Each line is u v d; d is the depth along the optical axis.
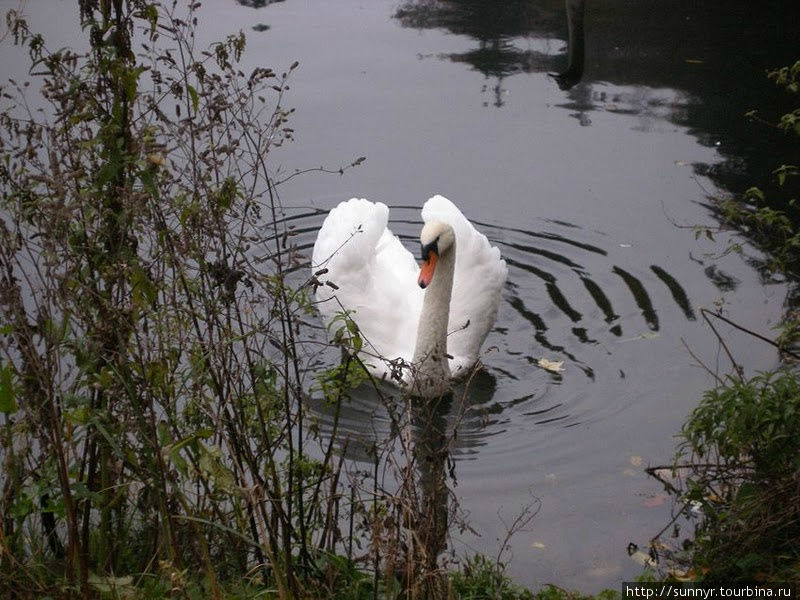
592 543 8.25
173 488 5.60
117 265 5.64
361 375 6.47
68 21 17.41
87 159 6.14
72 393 5.62
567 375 10.91
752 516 7.21
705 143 14.98
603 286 12.36
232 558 6.46
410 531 5.82
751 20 19.19
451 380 10.96
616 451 9.56
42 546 6.36
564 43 18.42
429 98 16.30
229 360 6.51
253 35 18.16
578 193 13.98
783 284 12.05
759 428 7.39
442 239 10.34
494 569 7.82
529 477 9.21
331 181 14.27
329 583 6.22
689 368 10.77
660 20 19.41
